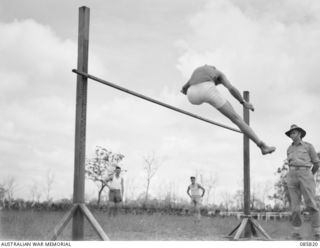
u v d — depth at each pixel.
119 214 14.67
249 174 10.65
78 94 7.11
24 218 10.56
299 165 9.47
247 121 10.54
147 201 22.09
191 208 19.55
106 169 24.08
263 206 22.77
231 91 7.16
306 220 12.05
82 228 6.92
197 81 6.95
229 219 16.27
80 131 7.05
